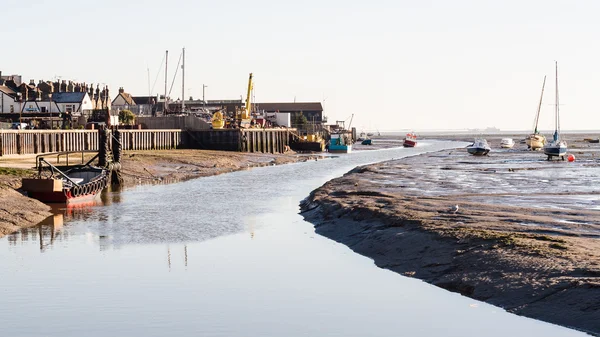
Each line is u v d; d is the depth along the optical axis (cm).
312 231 3947
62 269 2973
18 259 3183
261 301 2459
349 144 17100
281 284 2698
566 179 6800
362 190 5388
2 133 7869
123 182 7175
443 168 8644
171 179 7762
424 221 3497
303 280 2756
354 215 4056
